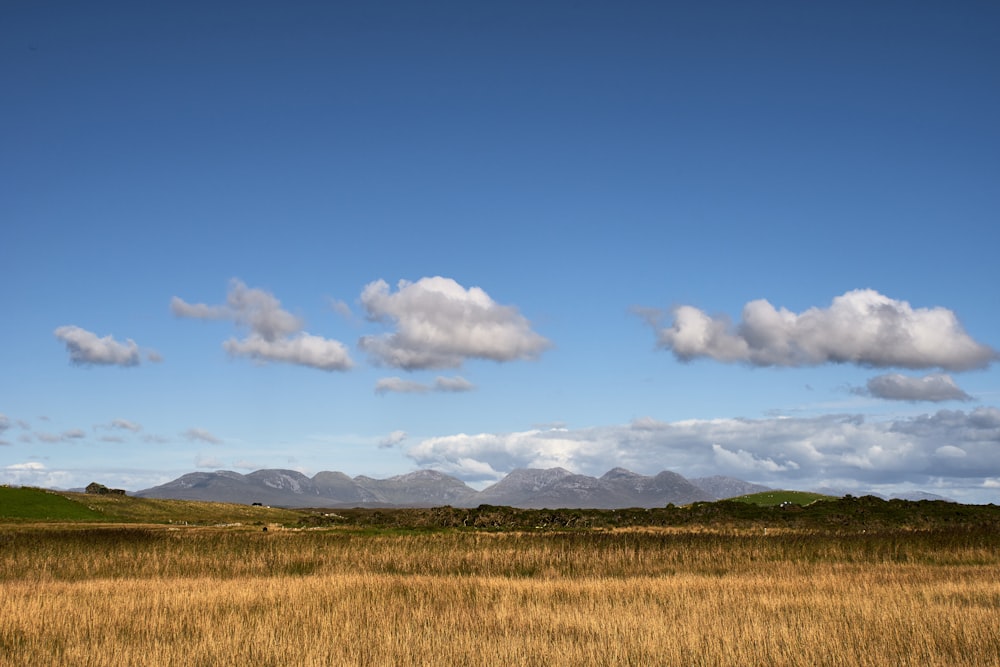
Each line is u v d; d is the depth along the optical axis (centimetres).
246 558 4344
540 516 7412
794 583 3152
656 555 4416
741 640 1870
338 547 4694
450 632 2016
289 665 1677
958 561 4388
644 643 1823
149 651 1805
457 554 4462
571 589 2959
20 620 2161
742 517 7262
